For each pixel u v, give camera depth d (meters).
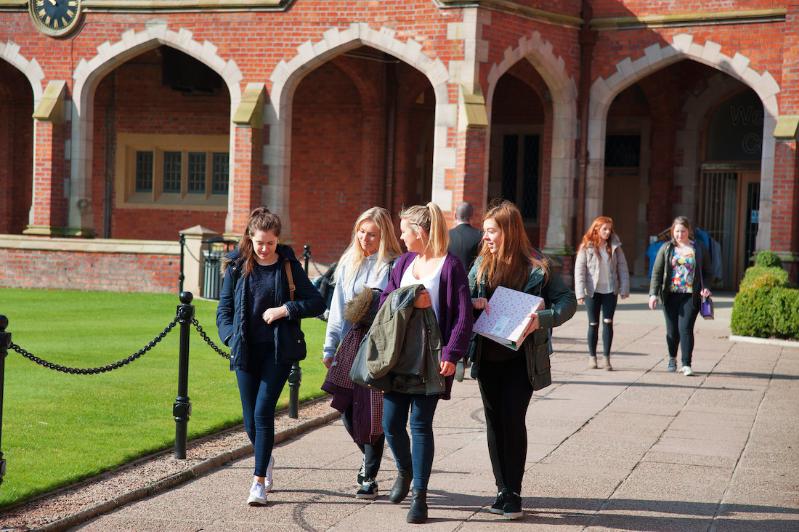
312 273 19.55
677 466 6.49
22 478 5.74
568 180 18.16
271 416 5.65
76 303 15.77
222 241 16.95
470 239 9.50
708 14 17.31
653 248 20.64
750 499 5.75
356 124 21.64
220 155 22.52
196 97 22.42
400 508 5.55
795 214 16.89
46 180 18.34
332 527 5.18
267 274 5.79
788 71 16.83
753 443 7.18
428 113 22.14
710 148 21.11
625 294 10.66
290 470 6.38
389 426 5.46
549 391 9.24
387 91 21.33
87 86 18.36
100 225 22.86
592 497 5.77
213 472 6.31
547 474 6.27
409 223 5.52
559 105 18.05
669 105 21.06
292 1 17.28
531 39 17.25
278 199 17.59
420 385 5.29
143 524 5.18
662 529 5.18
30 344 11.04
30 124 22.92
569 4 17.83
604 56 18.05
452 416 8.12
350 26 17.05
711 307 10.38
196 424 7.35
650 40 17.77
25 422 7.18
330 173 21.81
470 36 16.34
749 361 11.37
